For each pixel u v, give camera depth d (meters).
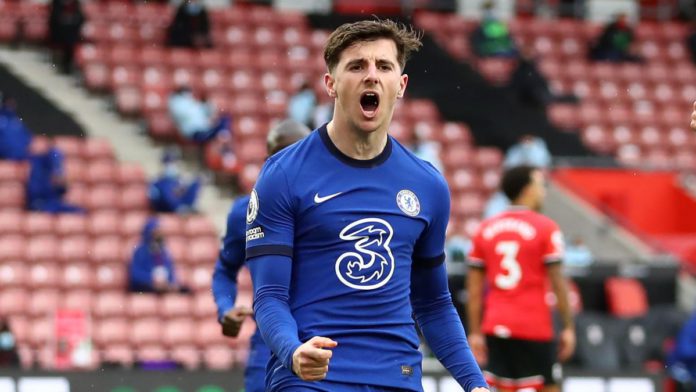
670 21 95.12
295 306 15.68
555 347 33.00
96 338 51.66
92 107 72.12
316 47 80.44
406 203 15.84
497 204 64.44
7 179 60.22
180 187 60.69
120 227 58.56
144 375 38.31
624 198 71.06
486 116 76.44
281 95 74.56
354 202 15.66
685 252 66.56
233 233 22.38
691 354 39.38
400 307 15.81
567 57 87.31
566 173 70.31
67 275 55.47
